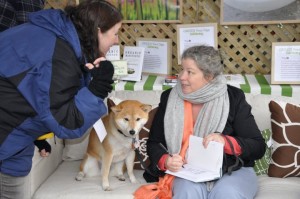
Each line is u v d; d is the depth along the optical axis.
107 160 2.17
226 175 1.98
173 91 2.20
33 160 2.09
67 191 2.11
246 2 2.87
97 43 1.63
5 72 1.49
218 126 2.04
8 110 1.51
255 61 3.05
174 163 1.97
